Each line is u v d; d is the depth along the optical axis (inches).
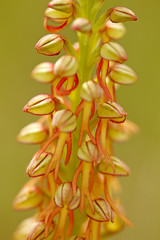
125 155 13.9
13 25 13.7
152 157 13.8
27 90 14.0
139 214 13.6
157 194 13.7
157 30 13.5
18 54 13.9
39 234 8.4
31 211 13.6
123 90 13.8
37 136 8.8
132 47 13.6
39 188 8.9
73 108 8.5
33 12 13.7
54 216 8.5
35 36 13.8
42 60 13.8
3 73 13.9
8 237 13.6
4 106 14.0
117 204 9.1
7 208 13.8
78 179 8.5
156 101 13.7
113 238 13.1
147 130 13.8
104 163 8.5
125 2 13.4
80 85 8.4
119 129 8.9
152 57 13.6
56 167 8.2
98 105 8.3
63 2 8.2
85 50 8.4
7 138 14.1
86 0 8.3
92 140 8.2
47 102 8.3
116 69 8.5
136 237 13.5
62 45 8.3
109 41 8.7
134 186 13.8
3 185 13.9
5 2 13.6
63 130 8.1
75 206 8.2
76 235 8.6
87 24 8.0
